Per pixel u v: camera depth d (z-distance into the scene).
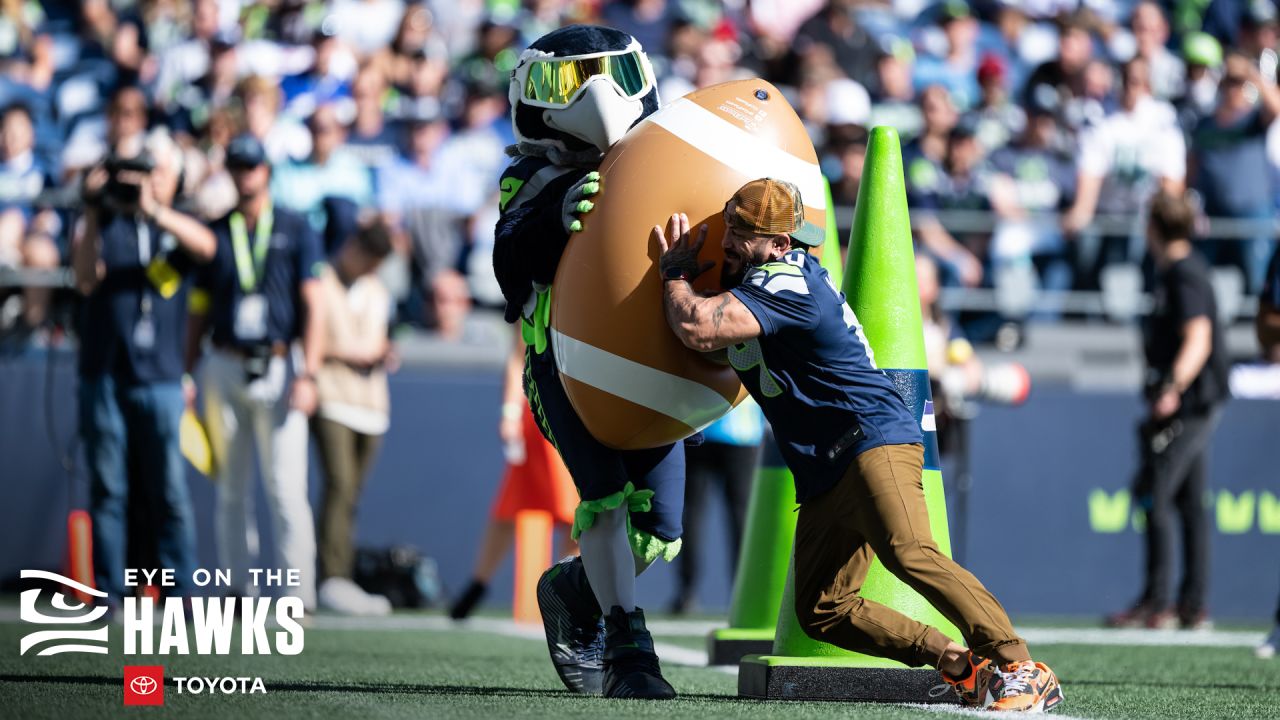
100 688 17.58
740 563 23.55
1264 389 41.62
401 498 37.69
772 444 23.19
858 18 51.03
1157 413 35.22
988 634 15.62
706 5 51.03
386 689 18.23
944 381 33.91
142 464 30.91
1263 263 42.88
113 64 47.81
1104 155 45.00
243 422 32.25
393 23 50.09
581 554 17.36
